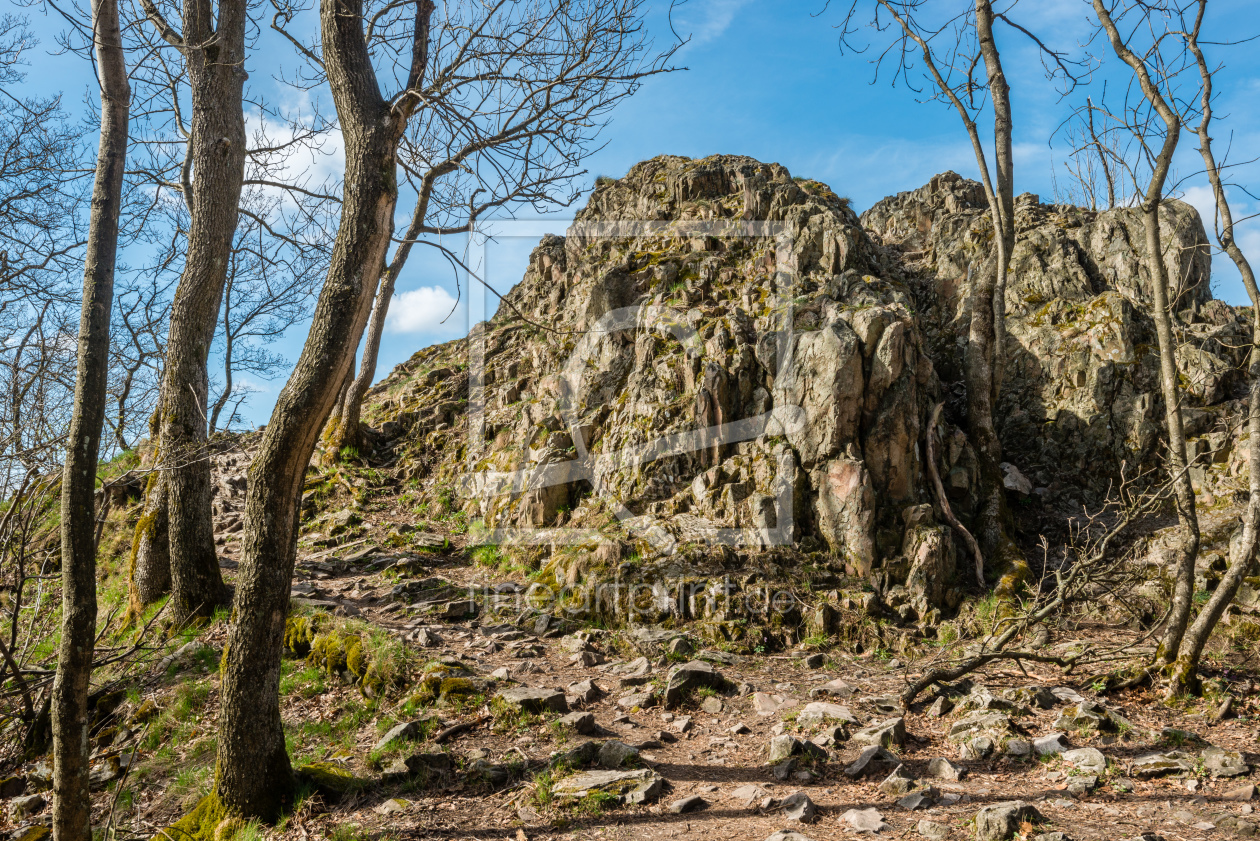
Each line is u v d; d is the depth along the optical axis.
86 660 5.16
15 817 6.92
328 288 5.84
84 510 5.20
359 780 6.46
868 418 12.37
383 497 16.09
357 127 5.98
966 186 19.58
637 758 6.75
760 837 5.42
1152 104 8.24
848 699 8.35
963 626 10.40
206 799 6.13
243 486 16.33
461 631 10.48
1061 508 13.27
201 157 10.71
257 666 5.93
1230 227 8.48
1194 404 13.59
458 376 19.84
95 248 5.49
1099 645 9.35
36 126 11.67
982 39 13.45
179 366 10.51
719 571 11.27
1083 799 5.80
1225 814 5.39
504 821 5.82
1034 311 15.58
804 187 18.16
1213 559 10.44
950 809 5.73
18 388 6.80
